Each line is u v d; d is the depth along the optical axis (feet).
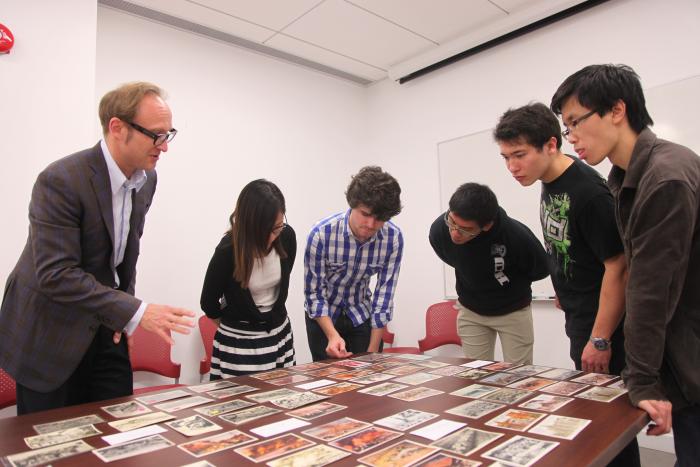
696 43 7.53
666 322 2.96
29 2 6.57
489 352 6.63
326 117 11.93
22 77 6.48
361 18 9.31
